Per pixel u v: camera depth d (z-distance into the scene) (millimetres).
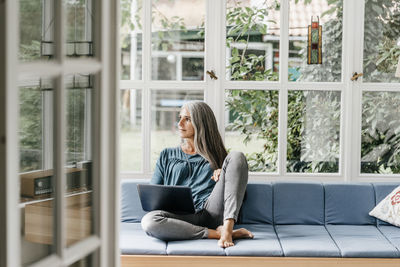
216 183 3785
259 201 3938
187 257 3264
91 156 1856
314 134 4301
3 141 1378
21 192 1665
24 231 1645
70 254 1694
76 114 1781
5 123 1372
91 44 1835
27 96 1662
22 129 1661
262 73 4273
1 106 1371
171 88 4262
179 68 4297
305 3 4234
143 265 3271
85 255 1815
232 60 4270
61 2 1621
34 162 1702
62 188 1649
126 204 3965
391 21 4230
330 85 4250
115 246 1941
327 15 4234
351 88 4234
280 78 4250
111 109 1906
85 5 1819
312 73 4273
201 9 4234
